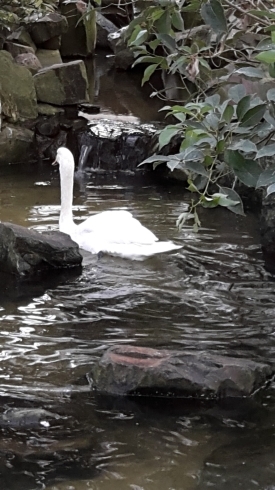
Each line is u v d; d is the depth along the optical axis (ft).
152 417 14.79
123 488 12.53
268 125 12.12
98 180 34.63
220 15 13.38
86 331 18.57
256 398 15.52
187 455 13.51
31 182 33.37
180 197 31.30
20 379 16.14
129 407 15.14
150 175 35.65
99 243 24.26
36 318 19.35
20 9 41.52
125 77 54.24
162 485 12.61
